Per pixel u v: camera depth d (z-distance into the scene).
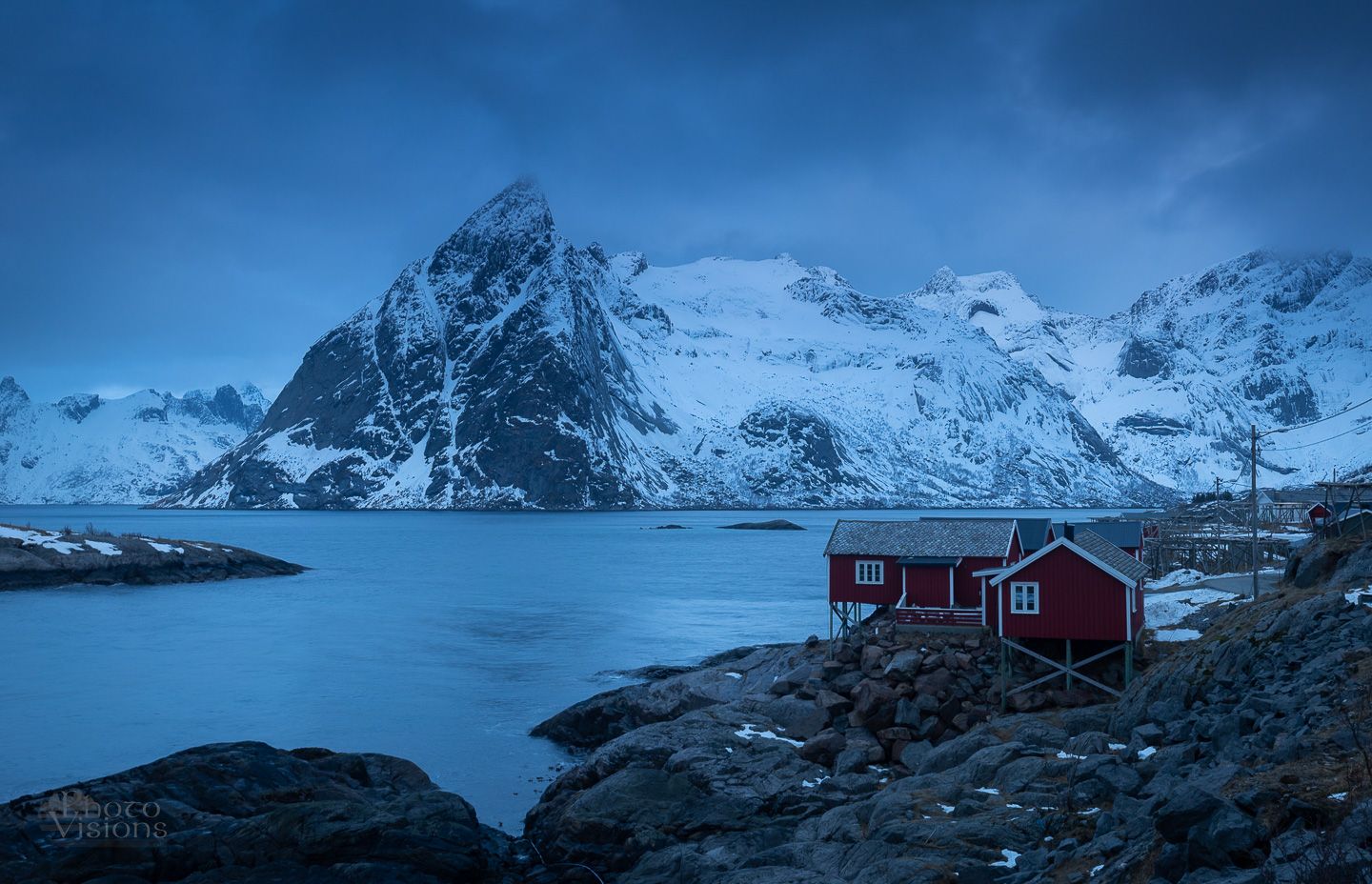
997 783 28.28
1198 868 16.81
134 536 125.06
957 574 50.88
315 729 48.31
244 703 53.72
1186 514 123.38
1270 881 14.73
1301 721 23.52
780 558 159.88
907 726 38.34
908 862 21.86
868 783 32.56
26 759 42.69
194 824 28.70
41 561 110.38
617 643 73.31
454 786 39.91
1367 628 28.52
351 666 64.44
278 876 26.06
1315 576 40.53
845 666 44.53
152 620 86.44
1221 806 17.33
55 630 80.81
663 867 26.91
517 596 104.75
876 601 52.19
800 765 35.19
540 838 32.53
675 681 49.97
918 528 53.28
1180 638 45.47
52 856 26.33
